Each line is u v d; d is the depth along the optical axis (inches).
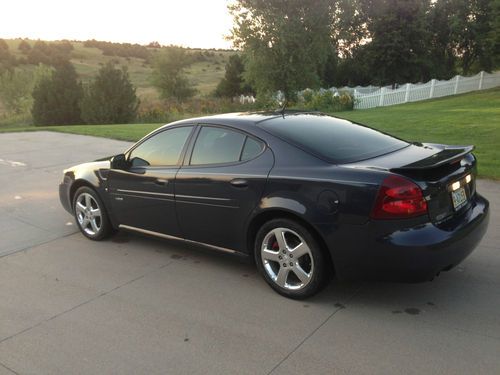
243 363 121.0
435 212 134.7
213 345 129.9
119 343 133.5
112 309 153.8
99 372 120.6
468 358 117.3
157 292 164.6
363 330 132.9
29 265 194.7
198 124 179.2
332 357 121.0
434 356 118.8
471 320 135.0
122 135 577.0
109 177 204.8
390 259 131.1
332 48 1448.1
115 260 195.9
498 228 207.5
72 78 1168.8
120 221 207.2
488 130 462.6
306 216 141.1
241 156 162.2
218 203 164.4
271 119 169.3
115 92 1072.2
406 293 153.0
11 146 547.8
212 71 4724.4
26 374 121.0
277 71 1246.3
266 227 153.1
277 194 147.6
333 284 161.9
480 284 156.6
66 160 438.9
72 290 169.3
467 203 152.9
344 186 135.1
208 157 171.3
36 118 1159.6
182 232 182.1
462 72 1772.9
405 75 1568.7
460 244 135.6
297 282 153.6
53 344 134.5
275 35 1219.9
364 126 183.3
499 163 317.7
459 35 1611.7
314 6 1251.2
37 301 161.6
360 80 1708.9
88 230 223.9
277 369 117.6
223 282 169.6
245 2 1256.8
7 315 152.5
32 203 294.5
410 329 132.0
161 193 183.0
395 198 128.7
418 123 556.4
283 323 139.3
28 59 4542.3
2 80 1907.0
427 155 151.8
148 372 119.5
